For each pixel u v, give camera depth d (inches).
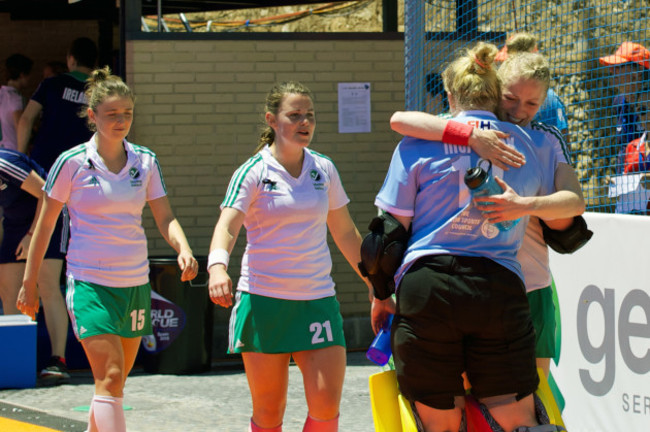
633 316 308.2
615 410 318.0
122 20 572.1
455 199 217.6
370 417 382.9
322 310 257.9
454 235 217.0
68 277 287.0
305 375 256.4
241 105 567.5
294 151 260.4
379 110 580.7
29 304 297.1
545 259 263.4
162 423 374.6
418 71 467.8
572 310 340.2
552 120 336.2
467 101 227.6
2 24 810.8
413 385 217.9
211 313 505.0
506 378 214.1
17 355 450.0
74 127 545.3
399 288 220.4
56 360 470.0
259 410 262.2
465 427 222.4
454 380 217.2
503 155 217.6
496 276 214.1
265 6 714.8
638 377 306.0
